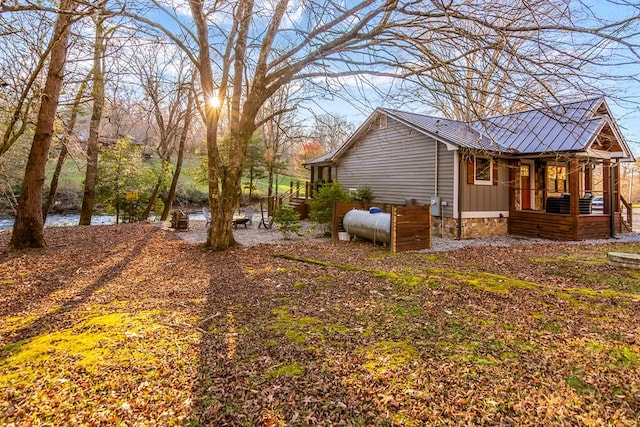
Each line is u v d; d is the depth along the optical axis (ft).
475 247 30.53
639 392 7.77
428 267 21.98
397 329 11.39
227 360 9.23
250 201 83.25
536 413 7.05
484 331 11.22
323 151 75.00
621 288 17.35
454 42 16.79
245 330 11.31
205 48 23.85
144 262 22.88
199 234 37.65
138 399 7.47
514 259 25.12
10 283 17.75
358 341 10.44
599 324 11.83
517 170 39.45
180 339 10.50
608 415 6.98
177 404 7.32
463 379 8.29
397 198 43.55
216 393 7.72
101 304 14.39
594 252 27.81
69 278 18.80
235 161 26.99
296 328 11.49
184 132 54.90
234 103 26.32
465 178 36.01
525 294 15.33
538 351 9.77
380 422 6.79
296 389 7.89
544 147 33.47
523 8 14.03
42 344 10.05
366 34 18.72
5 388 7.75
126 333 10.78
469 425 6.70
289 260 23.49
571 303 14.10
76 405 7.22
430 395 7.64
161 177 55.21
